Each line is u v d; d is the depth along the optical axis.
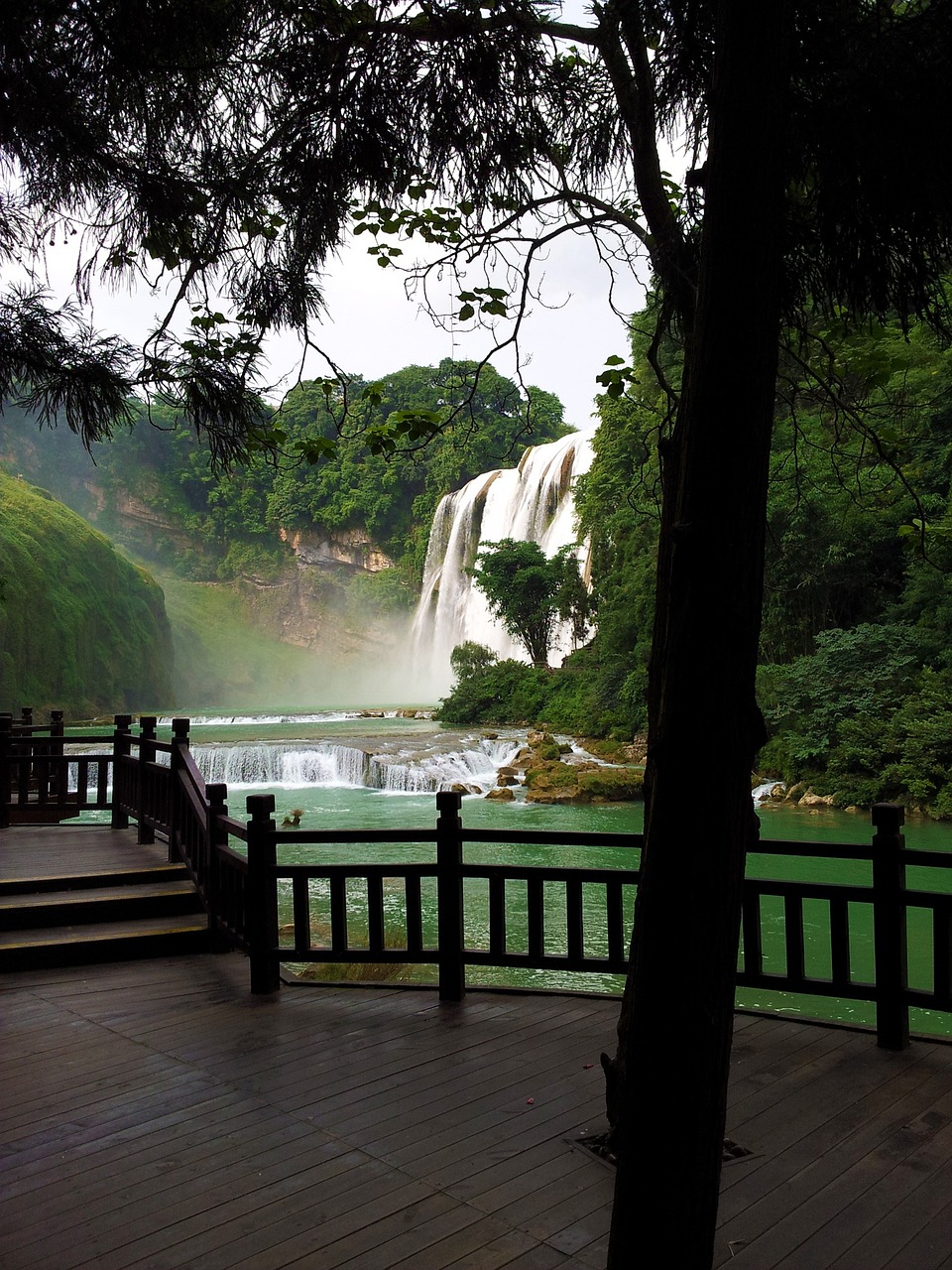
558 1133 3.02
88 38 2.77
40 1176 2.81
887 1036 3.68
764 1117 3.11
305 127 3.18
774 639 18.75
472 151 3.21
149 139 3.14
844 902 3.77
